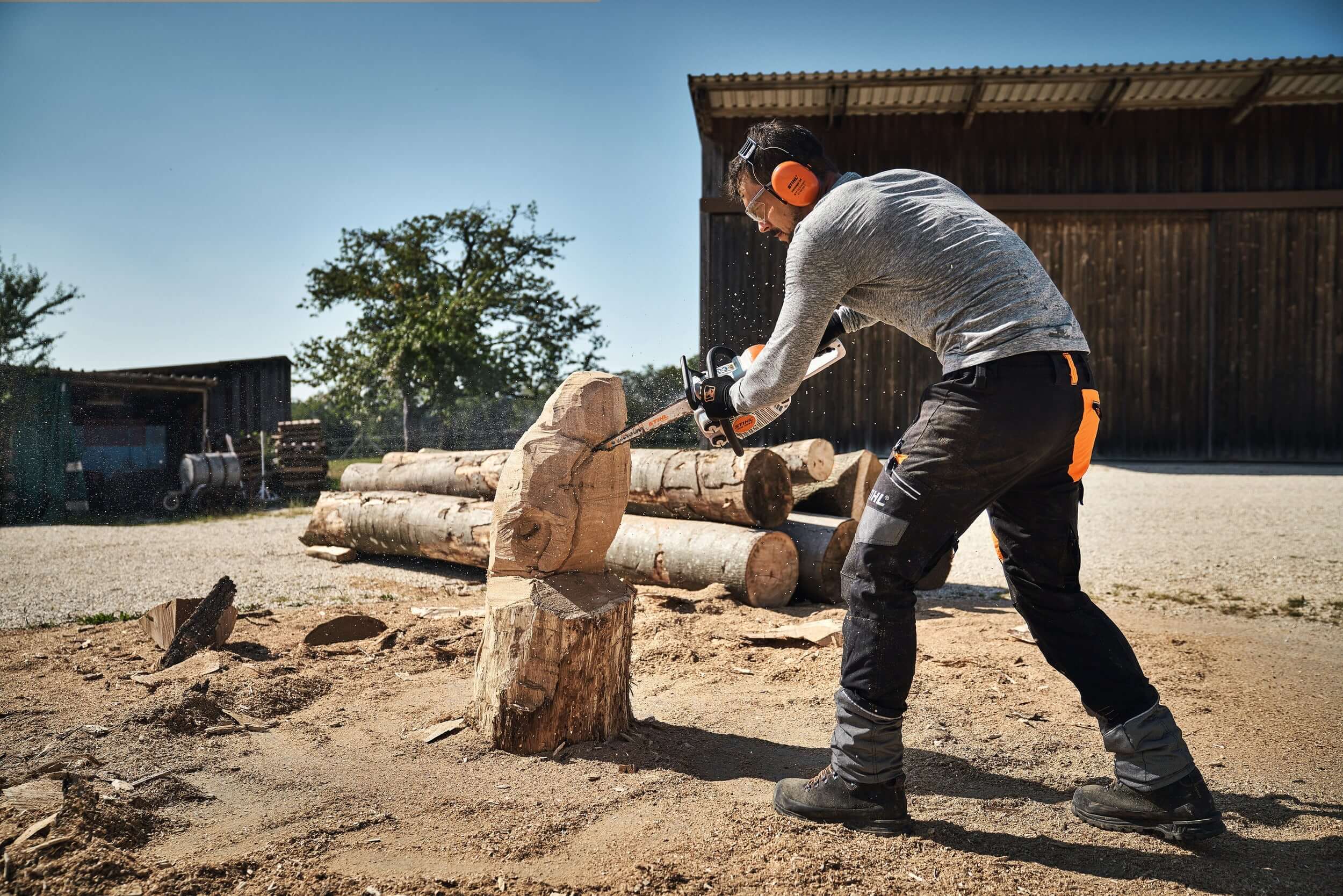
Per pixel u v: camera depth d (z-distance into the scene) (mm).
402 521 6402
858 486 5809
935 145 14438
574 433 2713
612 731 2676
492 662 2635
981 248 1966
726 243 14211
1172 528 8250
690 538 5031
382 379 22734
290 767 2451
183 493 13070
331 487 15406
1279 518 8648
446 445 22547
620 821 2109
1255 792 2332
